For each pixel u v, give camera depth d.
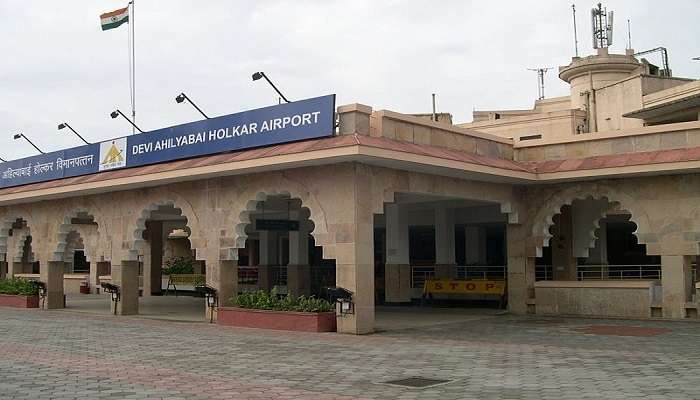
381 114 15.08
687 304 16.53
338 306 14.59
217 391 8.32
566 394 7.91
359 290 14.45
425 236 30.66
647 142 17.34
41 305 23.22
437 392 8.18
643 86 30.36
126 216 20.22
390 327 15.81
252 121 16.31
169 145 18.50
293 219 27.61
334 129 14.66
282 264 32.91
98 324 17.30
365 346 12.45
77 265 45.28
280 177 15.95
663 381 8.62
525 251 19.28
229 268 17.53
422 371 9.69
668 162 15.95
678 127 16.88
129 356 11.48
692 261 18.48
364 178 14.75
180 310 22.27
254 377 9.33
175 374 9.61
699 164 15.54
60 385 8.81
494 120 37.94
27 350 12.33
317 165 15.10
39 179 23.50
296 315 15.18
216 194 17.52
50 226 23.17
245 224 16.97
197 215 18.02
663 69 38.22
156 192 19.23
